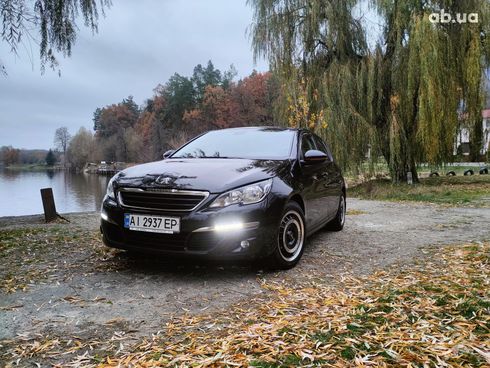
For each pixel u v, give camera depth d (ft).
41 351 7.22
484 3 45.70
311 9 51.93
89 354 7.09
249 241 11.27
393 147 48.08
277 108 57.06
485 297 9.48
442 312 8.56
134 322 8.60
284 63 53.83
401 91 47.98
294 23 53.83
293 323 8.16
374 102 50.67
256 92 256.32
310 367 6.30
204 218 11.07
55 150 442.91
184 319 8.72
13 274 12.39
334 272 12.57
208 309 9.36
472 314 8.36
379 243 17.19
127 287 11.05
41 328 8.29
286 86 53.62
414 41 44.78
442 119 45.62
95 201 78.18
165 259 13.97
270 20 53.98
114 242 12.35
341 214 20.53
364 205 34.71
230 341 7.34
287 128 17.28
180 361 6.65
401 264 13.50
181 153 15.94
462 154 50.70
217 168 12.53
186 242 11.19
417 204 35.24
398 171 51.16
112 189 12.68
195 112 272.51
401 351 6.72
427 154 47.37
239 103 258.98
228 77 338.34
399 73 47.78
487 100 47.83
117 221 12.16
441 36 45.34
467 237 18.39
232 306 9.53
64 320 8.72
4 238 18.92
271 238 11.80
